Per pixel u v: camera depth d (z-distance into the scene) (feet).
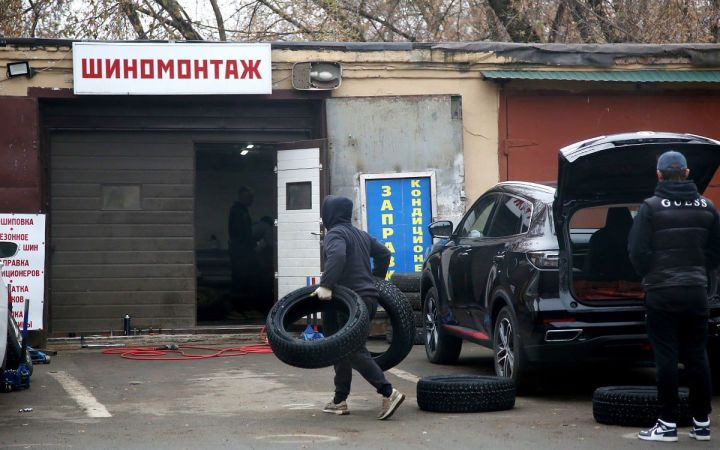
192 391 58.85
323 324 50.16
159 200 88.99
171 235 89.04
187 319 88.89
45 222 80.89
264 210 143.43
